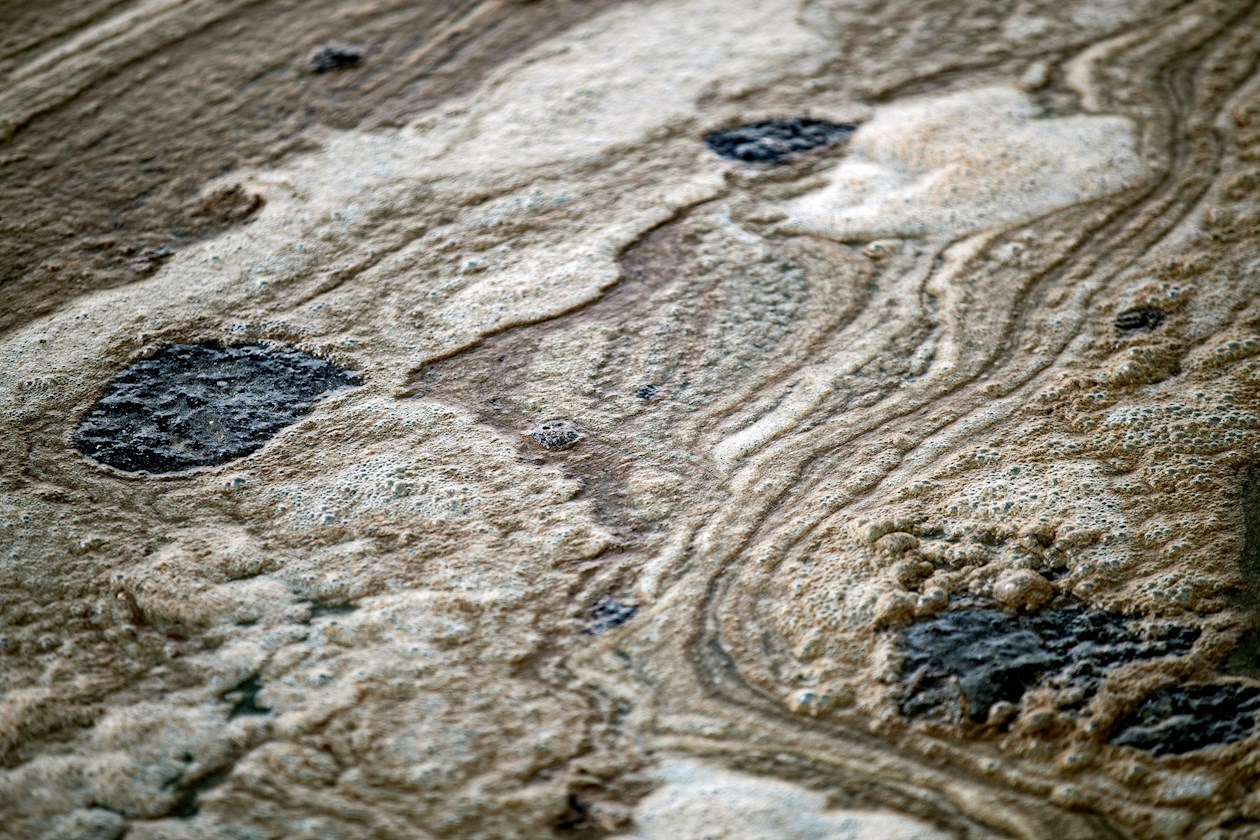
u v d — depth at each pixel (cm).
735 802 345
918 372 379
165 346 383
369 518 366
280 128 412
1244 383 374
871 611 357
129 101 416
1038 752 348
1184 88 414
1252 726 348
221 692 353
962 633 355
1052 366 378
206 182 404
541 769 348
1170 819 343
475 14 433
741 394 377
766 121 412
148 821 344
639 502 368
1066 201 397
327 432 374
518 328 385
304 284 390
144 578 361
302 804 346
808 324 384
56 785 346
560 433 374
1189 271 387
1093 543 361
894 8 434
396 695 353
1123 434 370
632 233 396
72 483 369
